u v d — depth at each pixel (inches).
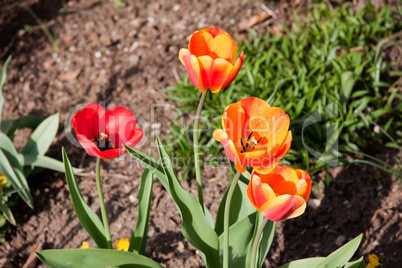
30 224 118.7
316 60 138.9
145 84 147.2
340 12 152.2
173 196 74.9
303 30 151.0
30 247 114.8
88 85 149.1
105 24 166.1
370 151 124.6
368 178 120.0
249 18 161.5
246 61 139.9
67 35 164.4
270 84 133.5
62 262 72.3
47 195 124.8
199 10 167.0
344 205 116.1
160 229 116.6
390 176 119.0
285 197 57.2
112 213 120.6
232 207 85.7
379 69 133.0
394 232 108.6
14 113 143.9
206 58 63.2
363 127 126.9
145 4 171.8
